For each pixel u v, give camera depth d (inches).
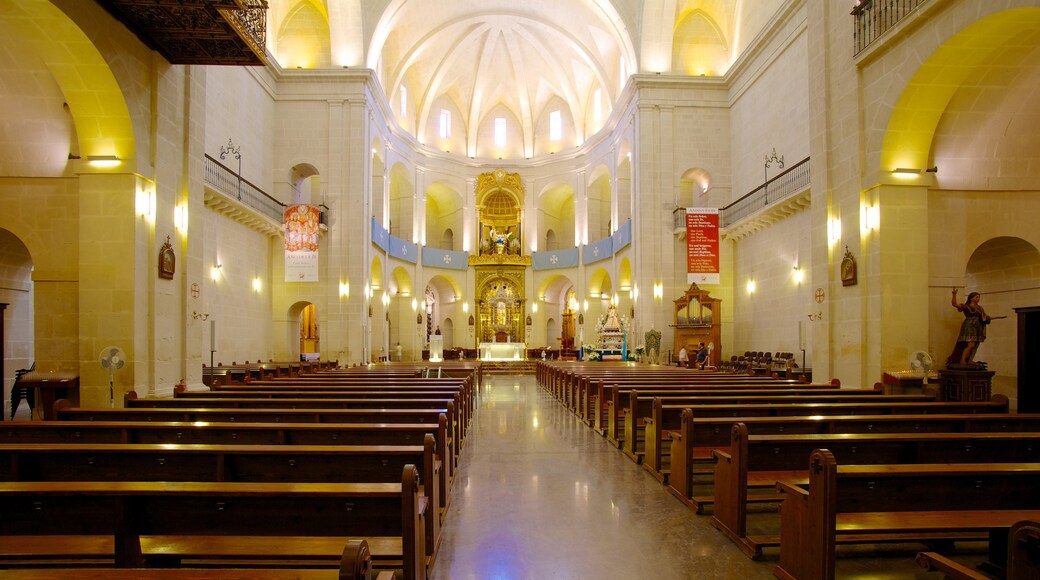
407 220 1301.7
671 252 983.6
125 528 137.3
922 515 166.9
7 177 419.2
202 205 481.1
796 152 758.5
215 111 718.5
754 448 215.3
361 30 953.5
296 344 961.5
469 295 1400.1
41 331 414.3
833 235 498.0
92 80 375.9
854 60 466.6
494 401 655.1
